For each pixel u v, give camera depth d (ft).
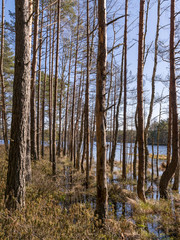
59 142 53.83
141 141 20.66
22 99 11.94
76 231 9.37
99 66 13.57
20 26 11.96
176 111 23.18
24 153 12.16
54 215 10.44
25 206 11.19
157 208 18.54
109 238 10.29
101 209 12.76
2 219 9.34
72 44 46.09
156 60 30.04
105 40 13.58
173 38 23.50
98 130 13.35
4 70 58.44
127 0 29.53
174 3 23.48
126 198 20.58
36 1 18.86
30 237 8.20
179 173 29.09
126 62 30.68
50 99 39.55
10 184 11.57
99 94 13.44
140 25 20.70
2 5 30.83
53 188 19.17
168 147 26.43
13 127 11.83
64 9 35.06
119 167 52.65
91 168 41.65
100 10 13.55
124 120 31.37
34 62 24.50
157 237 13.43
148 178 37.09
